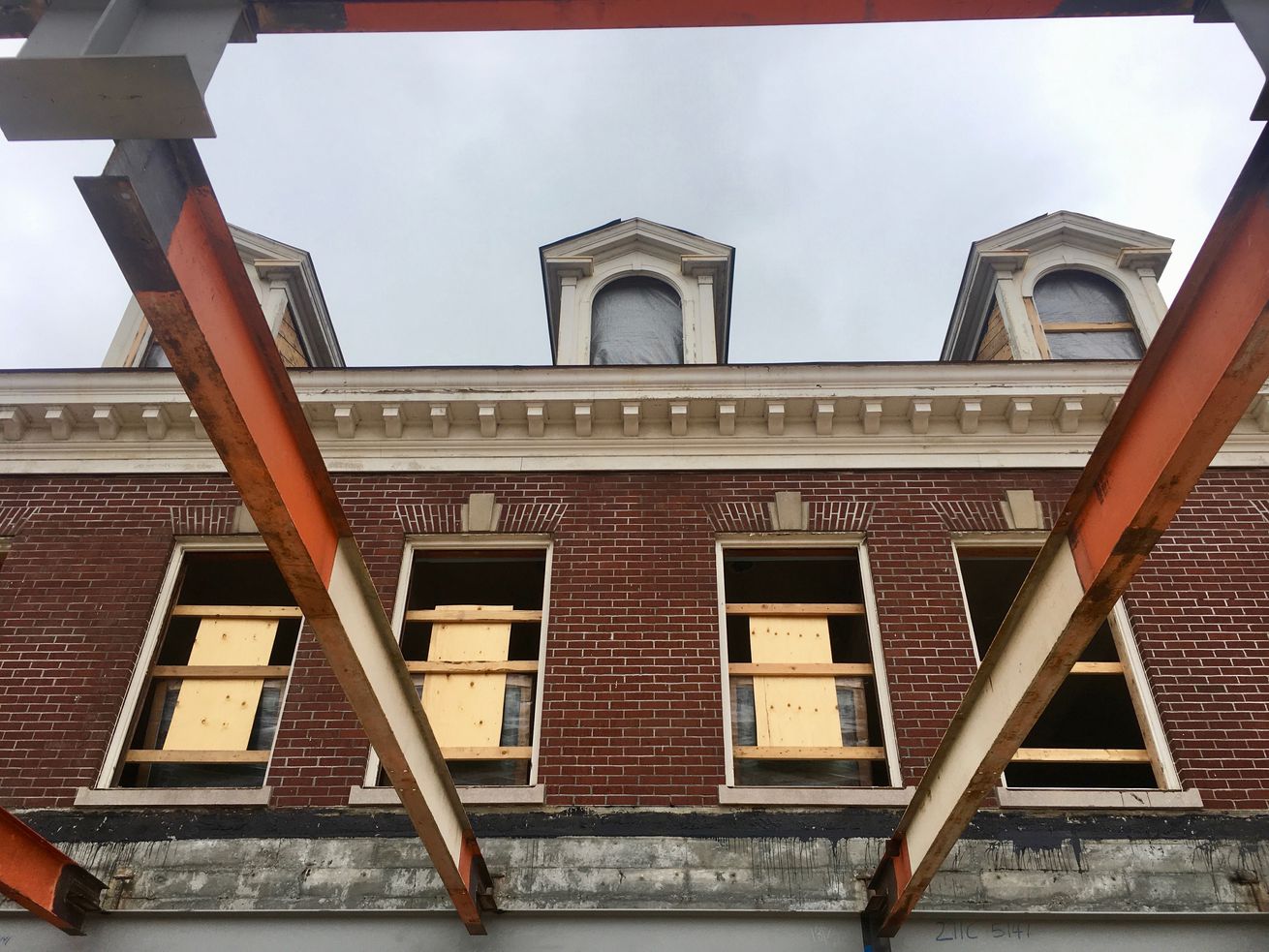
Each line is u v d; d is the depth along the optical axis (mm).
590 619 9445
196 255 3381
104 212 2936
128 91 2682
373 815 8273
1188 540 9844
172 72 2623
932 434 10617
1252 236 3457
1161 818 8141
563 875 7875
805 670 9414
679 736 8758
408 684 5684
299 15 3162
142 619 9469
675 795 8414
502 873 7871
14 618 9438
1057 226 12758
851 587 12227
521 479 10469
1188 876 7773
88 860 7996
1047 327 12297
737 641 12305
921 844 6500
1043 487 10289
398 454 10656
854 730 9195
